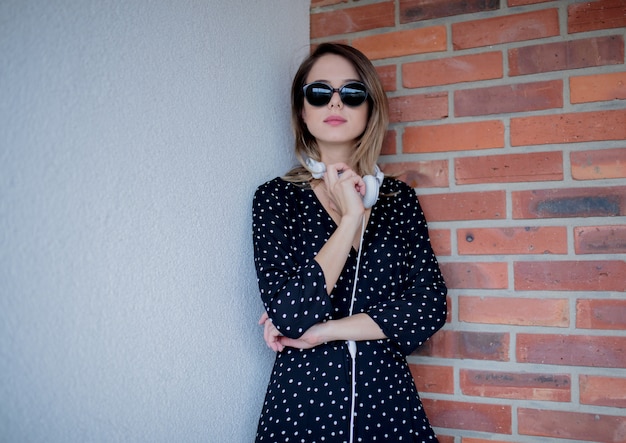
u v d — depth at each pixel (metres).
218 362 1.15
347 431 1.06
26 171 0.73
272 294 1.08
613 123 1.31
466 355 1.42
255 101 1.33
